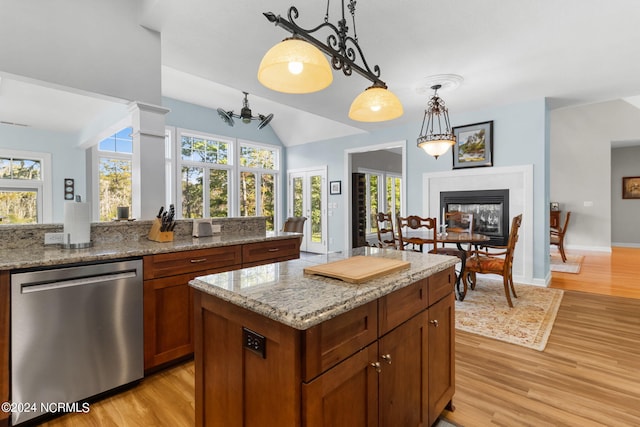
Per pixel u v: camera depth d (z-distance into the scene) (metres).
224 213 6.86
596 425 1.64
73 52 2.33
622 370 2.18
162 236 2.44
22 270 1.61
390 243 4.52
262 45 2.86
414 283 1.40
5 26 2.08
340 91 3.90
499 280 4.60
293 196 7.75
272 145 7.63
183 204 6.22
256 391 1.03
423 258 1.72
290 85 1.61
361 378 1.10
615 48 2.85
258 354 1.01
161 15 2.47
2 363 1.56
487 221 4.68
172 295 2.16
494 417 1.72
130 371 1.98
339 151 6.68
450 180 4.98
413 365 1.39
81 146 5.32
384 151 8.66
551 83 3.67
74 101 3.71
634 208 7.76
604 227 7.15
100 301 1.85
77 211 2.09
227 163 6.91
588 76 3.47
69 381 1.75
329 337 0.97
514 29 2.56
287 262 1.64
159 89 2.74
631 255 6.61
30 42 2.16
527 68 3.27
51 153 5.36
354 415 1.07
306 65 1.55
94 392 1.84
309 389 0.90
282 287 1.17
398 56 3.01
